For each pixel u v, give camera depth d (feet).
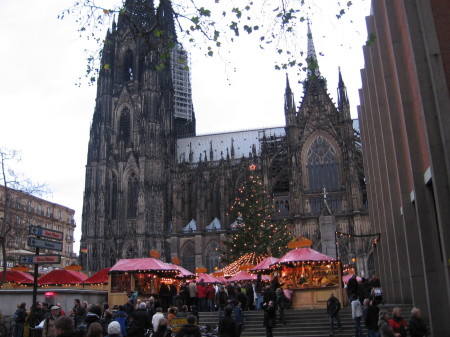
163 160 426.51
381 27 139.23
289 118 383.04
